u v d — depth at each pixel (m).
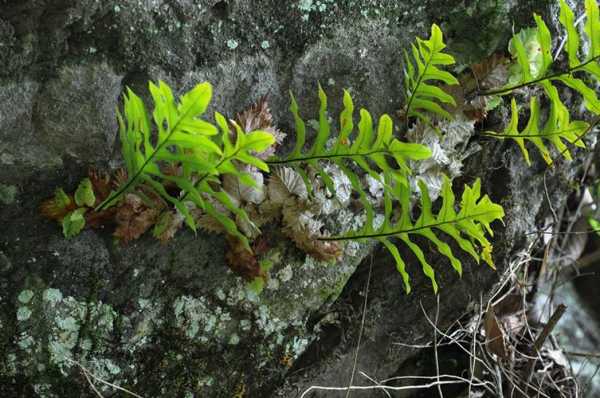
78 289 1.71
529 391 2.60
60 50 1.51
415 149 1.58
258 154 1.72
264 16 1.71
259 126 1.73
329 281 2.05
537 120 1.97
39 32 1.48
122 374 1.81
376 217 2.09
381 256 2.18
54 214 1.62
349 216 2.03
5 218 1.60
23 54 1.47
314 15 1.77
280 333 2.04
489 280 2.31
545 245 2.77
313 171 1.87
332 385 2.20
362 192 1.75
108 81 1.58
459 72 2.05
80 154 1.62
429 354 2.46
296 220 1.87
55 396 1.72
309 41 1.79
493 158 2.25
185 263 1.83
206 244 1.84
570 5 2.13
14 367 1.66
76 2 1.46
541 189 2.42
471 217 1.75
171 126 1.34
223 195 1.55
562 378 2.69
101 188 1.64
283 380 2.10
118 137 1.65
